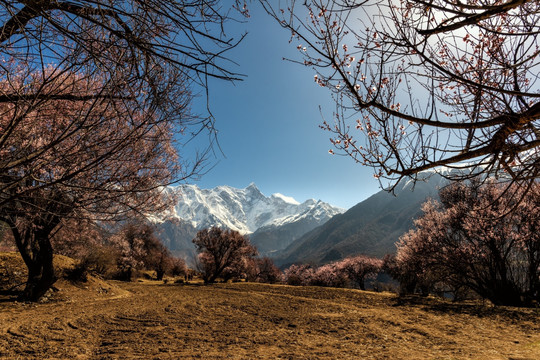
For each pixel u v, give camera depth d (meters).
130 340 9.84
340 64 3.20
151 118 2.81
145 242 57.31
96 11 2.37
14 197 2.56
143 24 2.46
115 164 3.74
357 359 7.52
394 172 3.49
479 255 20.64
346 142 3.79
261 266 83.44
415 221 24.80
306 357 7.80
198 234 50.84
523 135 2.83
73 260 24.33
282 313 15.62
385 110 2.98
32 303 15.37
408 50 3.02
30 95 2.59
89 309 15.13
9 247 24.92
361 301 20.52
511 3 2.05
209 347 9.01
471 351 8.05
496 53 3.21
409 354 7.90
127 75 2.75
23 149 2.86
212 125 2.76
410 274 28.75
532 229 17.64
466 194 19.06
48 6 1.97
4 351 8.16
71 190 3.62
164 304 18.05
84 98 2.76
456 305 18.06
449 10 2.14
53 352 8.29
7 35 2.26
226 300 20.58
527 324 12.29
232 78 2.27
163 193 10.54
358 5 2.83
